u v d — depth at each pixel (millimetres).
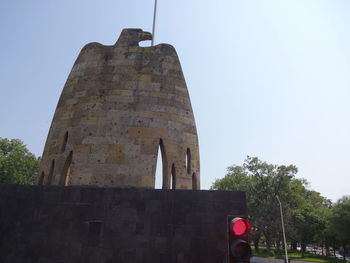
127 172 14055
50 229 11242
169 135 15250
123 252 10805
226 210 10938
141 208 11234
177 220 10984
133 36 17125
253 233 55438
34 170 47000
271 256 58156
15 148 47875
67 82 17219
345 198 51094
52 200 11578
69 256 10906
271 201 53156
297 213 60188
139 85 15742
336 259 58750
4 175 42938
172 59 17016
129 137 14625
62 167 14766
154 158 14484
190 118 16562
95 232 11078
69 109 15984
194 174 16016
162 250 10711
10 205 11547
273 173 55125
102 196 11484
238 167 78875
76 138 14875
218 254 10531
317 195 85188
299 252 76188
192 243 10695
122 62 16344
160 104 15594
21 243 11133
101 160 14219
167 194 11320
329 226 52156
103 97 15469
